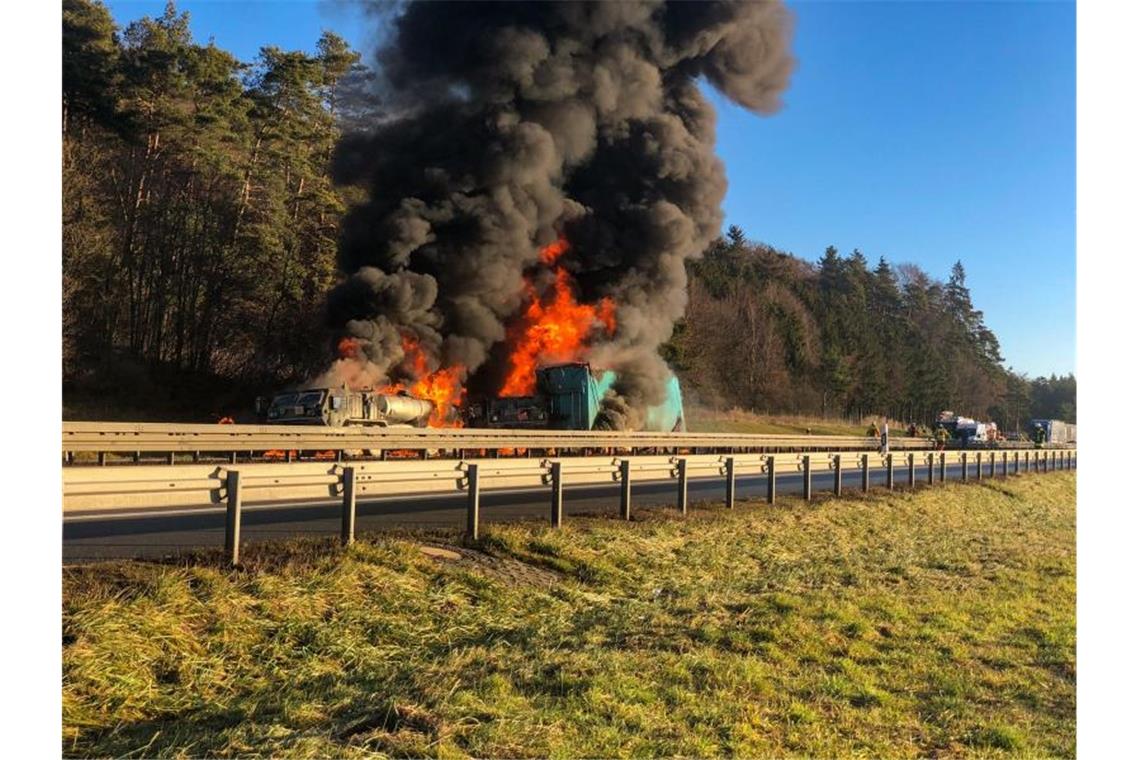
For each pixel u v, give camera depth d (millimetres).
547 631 7539
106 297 35844
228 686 5895
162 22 40062
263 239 38688
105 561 7688
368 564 8477
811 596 9633
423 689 5621
